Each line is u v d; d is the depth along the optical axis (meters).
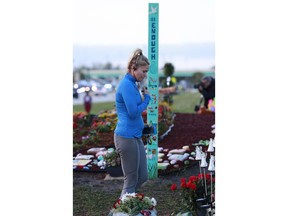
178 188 6.55
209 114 11.31
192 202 5.35
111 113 10.38
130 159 5.52
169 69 12.46
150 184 6.75
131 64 5.51
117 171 7.07
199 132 9.34
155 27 6.82
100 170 7.36
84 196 6.41
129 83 5.48
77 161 7.80
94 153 8.33
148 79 6.92
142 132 5.86
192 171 7.19
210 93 11.47
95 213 5.89
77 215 5.85
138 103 5.50
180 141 8.72
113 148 8.22
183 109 12.16
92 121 10.11
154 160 6.98
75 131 9.74
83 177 7.15
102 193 6.51
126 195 5.36
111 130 9.54
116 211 5.23
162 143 8.63
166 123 9.66
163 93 11.57
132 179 5.60
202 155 5.43
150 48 6.85
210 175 5.54
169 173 7.14
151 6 6.77
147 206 5.28
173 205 5.99
